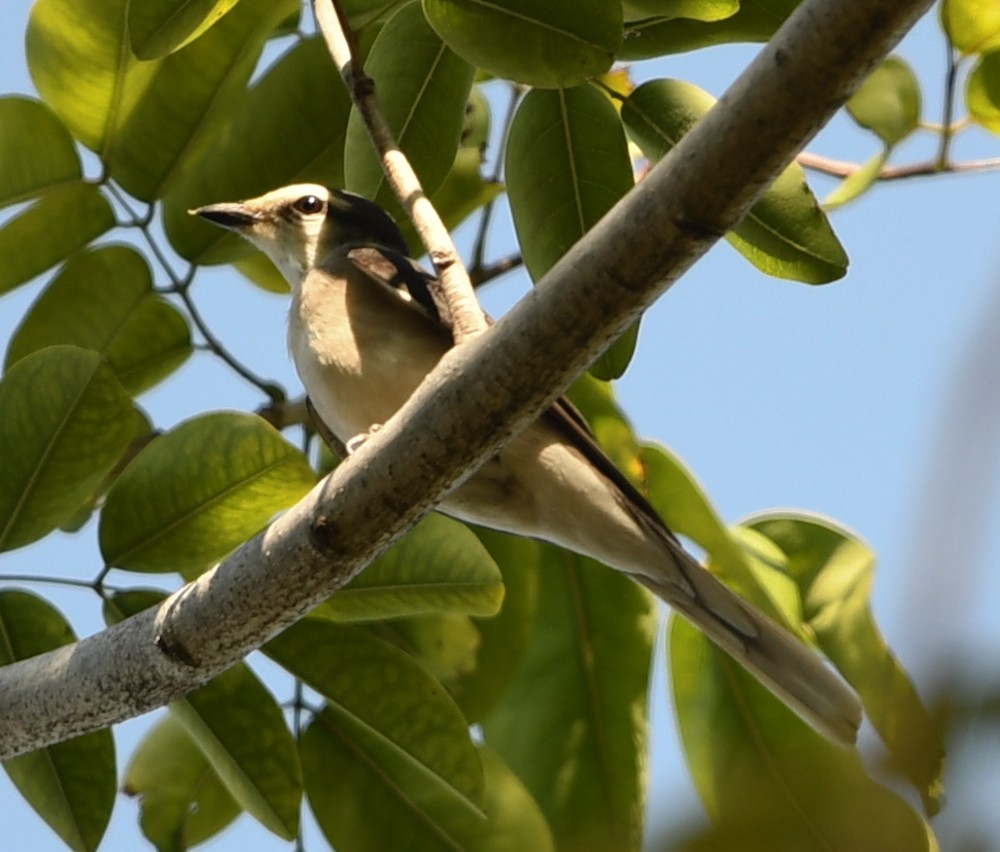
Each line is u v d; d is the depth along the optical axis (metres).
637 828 8.66
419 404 6.07
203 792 9.12
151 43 7.11
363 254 9.37
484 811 7.64
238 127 8.99
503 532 9.05
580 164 7.69
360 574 7.69
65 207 8.90
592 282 5.60
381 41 7.91
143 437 9.52
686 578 8.39
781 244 7.61
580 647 8.98
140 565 7.54
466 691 8.72
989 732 2.19
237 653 6.79
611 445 8.91
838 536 8.96
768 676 8.20
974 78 9.03
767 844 2.51
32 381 7.21
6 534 7.38
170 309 9.45
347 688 7.67
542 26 6.88
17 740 7.08
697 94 7.75
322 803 8.23
